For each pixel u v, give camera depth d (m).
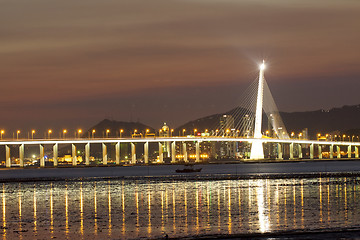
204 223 94.38
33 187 169.25
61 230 90.75
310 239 78.25
